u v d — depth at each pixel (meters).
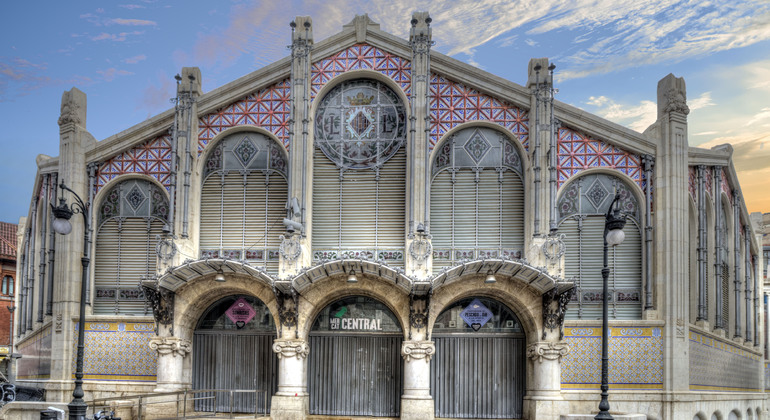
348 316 32.81
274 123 33.69
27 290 40.66
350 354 32.62
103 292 33.97
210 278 31.77
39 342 35.59
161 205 34.22
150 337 32.97
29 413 27.73
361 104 33.81
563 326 30.98
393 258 32.56
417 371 30.27
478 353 32.28
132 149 34.41
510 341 32.22
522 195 32.78
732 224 40.28
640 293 32.09
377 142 33.44
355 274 30.89
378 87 33.81
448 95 33.34
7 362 40.00
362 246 32.78
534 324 30.72
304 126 32.84
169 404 31.02
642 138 32.31
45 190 36.47
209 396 32.78
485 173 33.09
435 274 31.94
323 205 33.31
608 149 32.75
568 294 30.02
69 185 33.81
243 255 33.31
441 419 31.50
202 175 34.03
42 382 33.16
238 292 32.59
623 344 31.31
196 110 33.84
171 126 33.88
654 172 32.31
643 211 32.19
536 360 30.48
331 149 33.66
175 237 31.95
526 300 30.81
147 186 34.38
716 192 36.41
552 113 32.19
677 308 31.12
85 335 33.28
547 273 29.23
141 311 33.72
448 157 33.28
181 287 31.78
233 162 34.00
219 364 33.00
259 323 33.06
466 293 31.52
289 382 30.77
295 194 32.28
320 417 31.25
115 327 33.22
